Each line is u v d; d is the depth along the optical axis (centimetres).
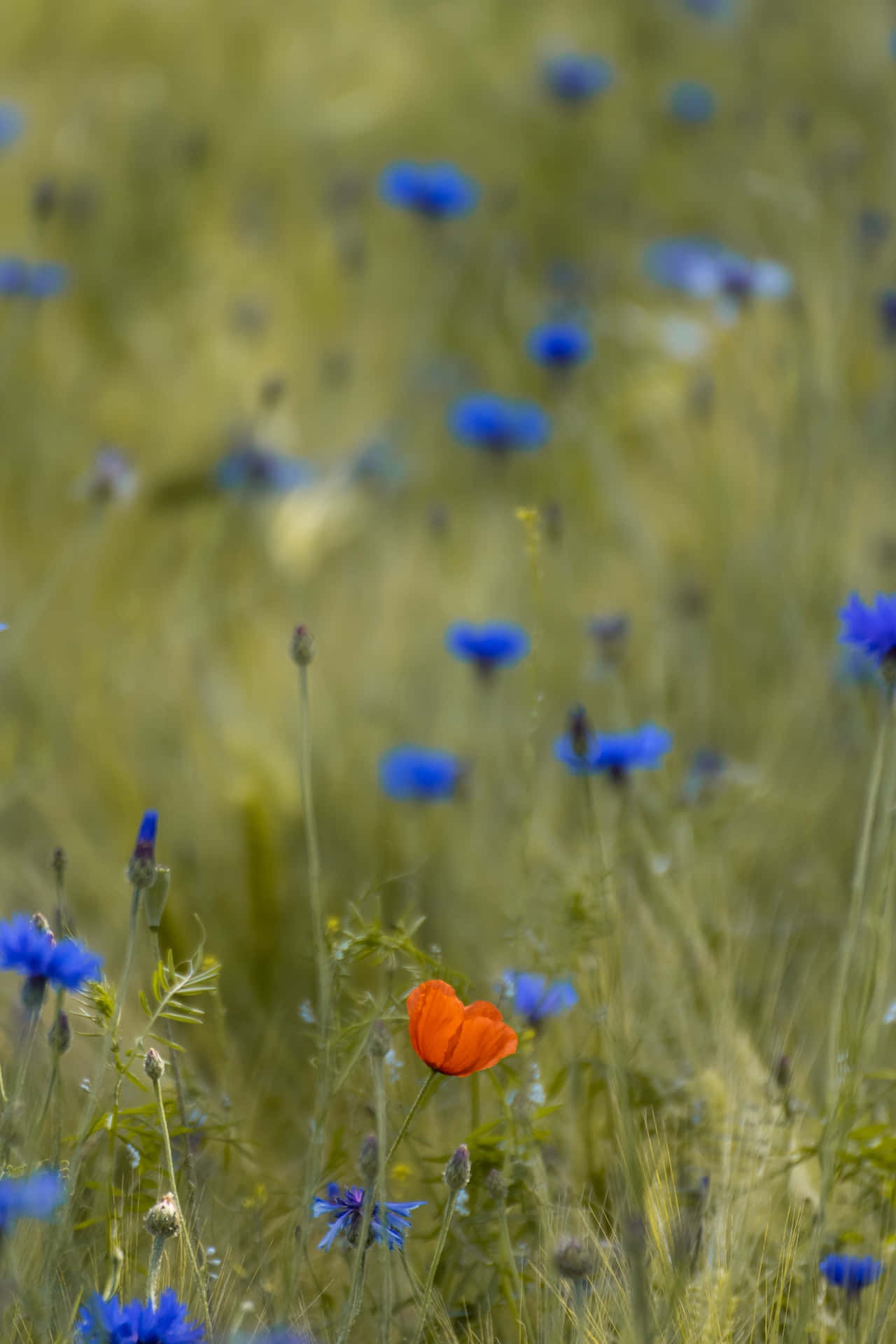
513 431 563
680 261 728
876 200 729
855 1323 341
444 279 761
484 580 517
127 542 560
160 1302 332
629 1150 342
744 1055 352
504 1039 333
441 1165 347
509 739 429
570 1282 336
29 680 442
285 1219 348
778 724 422
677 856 372
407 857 382
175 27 1003
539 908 369
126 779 389
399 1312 342
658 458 600
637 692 449
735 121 899
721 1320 337
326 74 962
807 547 491
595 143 917
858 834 385
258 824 370
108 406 639
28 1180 332
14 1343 333
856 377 588
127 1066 338
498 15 1062
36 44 988
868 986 348
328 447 632
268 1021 364
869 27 951
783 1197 347
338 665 469
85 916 376
